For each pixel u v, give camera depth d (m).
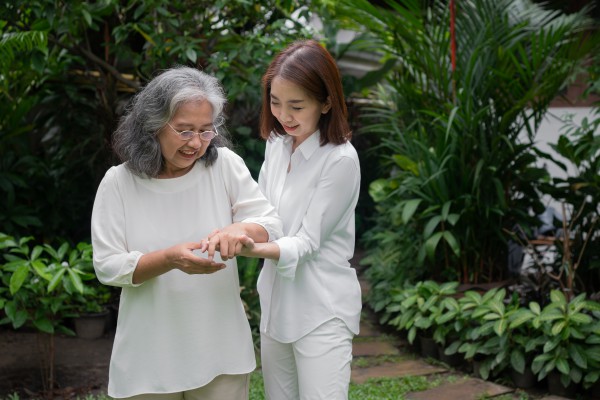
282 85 2.07
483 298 3.98
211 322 2.01
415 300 4.21
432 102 4.62
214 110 1.90
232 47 4.51
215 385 2.07
